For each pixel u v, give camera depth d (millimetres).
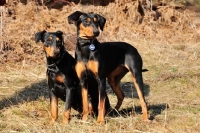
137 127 7945
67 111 7980
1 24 13070
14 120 8320
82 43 7859
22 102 9414
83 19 7852
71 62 8078
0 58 12305
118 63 8391
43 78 11258
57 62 7824
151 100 9945
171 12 16594
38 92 10219
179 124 8203
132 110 8953
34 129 7766
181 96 10227
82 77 7984
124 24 15570
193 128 7988
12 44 12867
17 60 12398
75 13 7949
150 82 11242
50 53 7672
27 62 12320
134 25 15742
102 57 7977
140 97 8281
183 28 16297
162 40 15086
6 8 14922
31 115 8609
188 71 12109
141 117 8531
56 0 16391
